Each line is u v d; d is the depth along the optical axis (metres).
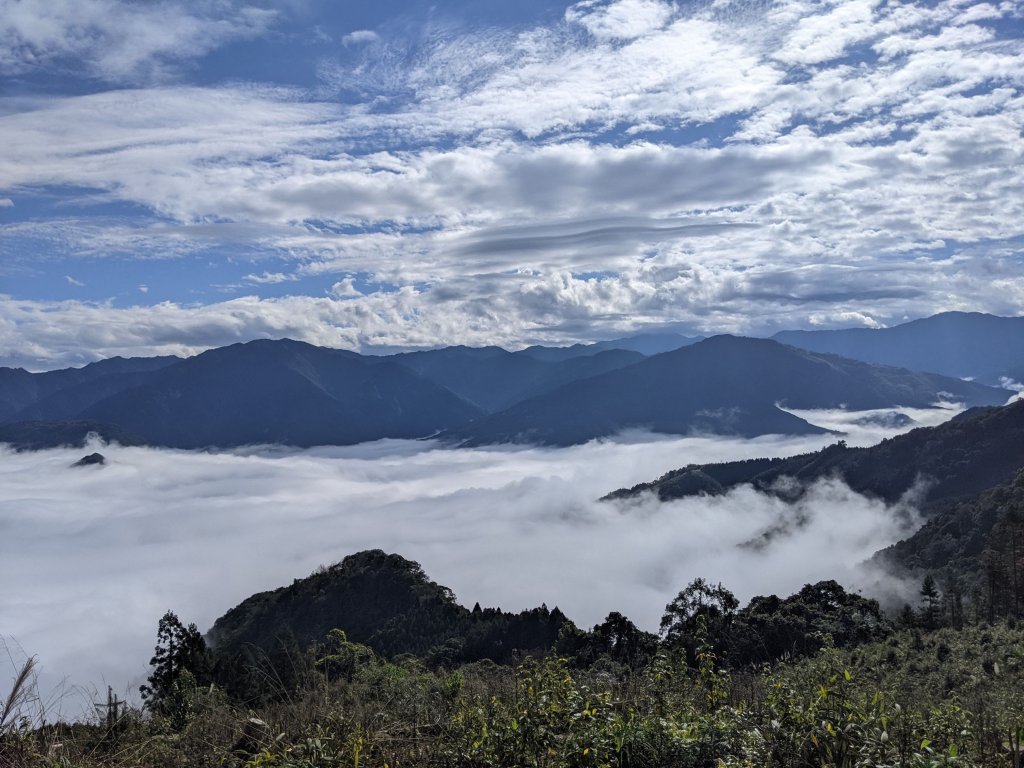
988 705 6.35
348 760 4.64
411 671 7.26
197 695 6.35
